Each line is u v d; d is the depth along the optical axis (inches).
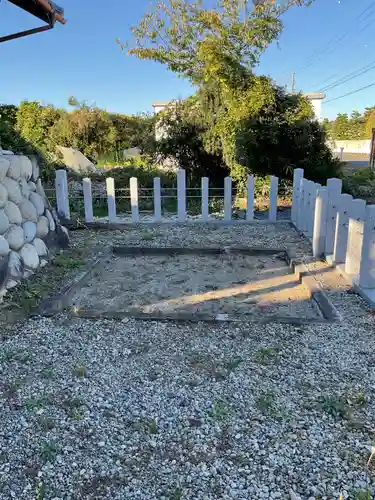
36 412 76.8
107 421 74.5
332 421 73.7
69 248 197.8
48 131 637.9
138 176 390.0
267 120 316.8
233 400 80.3
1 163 142.6
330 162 341.4
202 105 378.3
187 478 61.6
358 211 149.5
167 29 468.8
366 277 131.6
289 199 333.4
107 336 107.6
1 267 131.9
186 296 141.0
